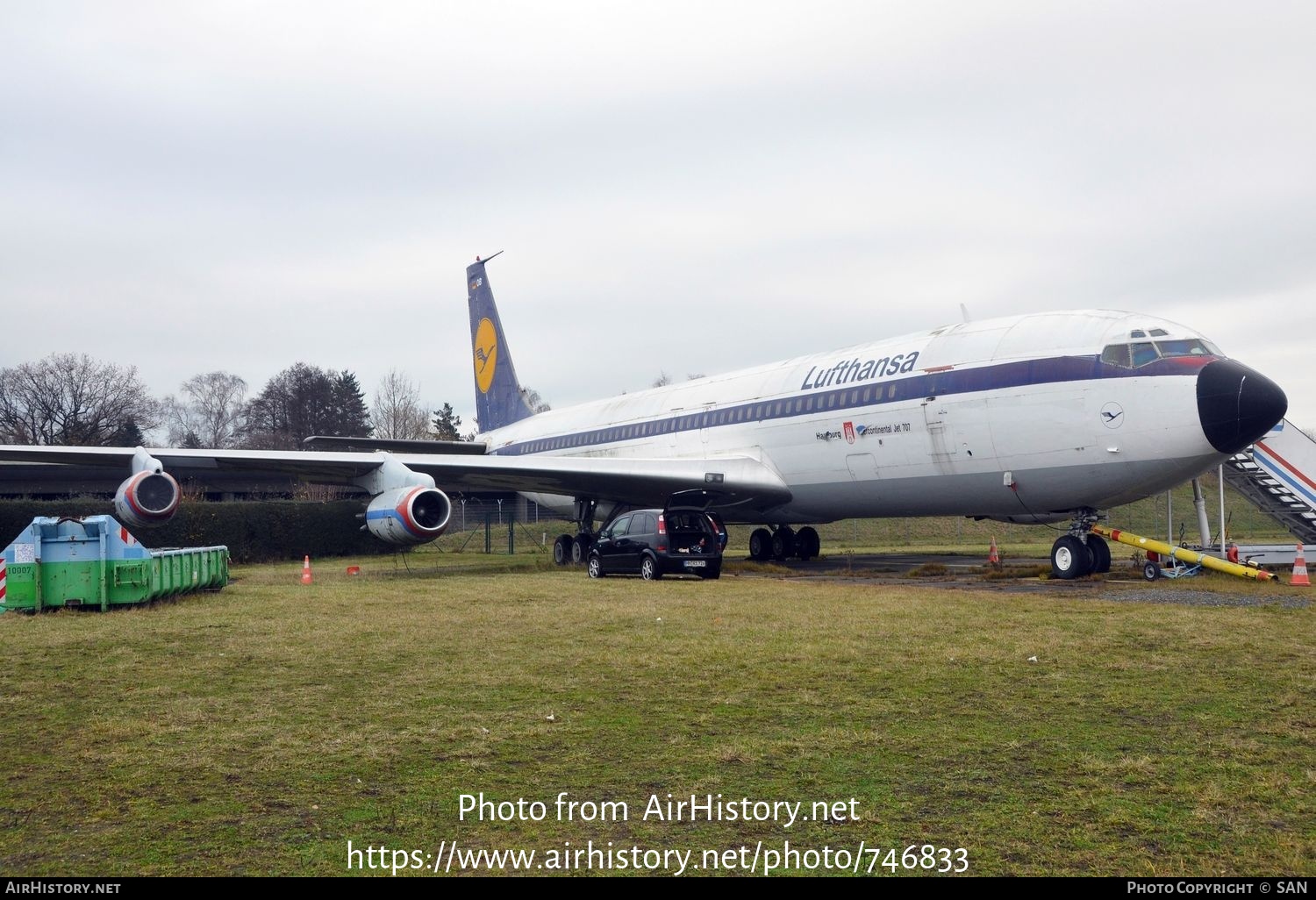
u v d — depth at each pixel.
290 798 5.78
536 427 33.59
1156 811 5.37
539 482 24.75
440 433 89.06
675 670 9.24
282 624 12.73
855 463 20.73
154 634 11.86
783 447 22.52
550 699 8.13
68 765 6.44
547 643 10.88
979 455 18.38
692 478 22.98
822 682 8.64
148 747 6.82
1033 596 15.15
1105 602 13.98
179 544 30.33
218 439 104.94
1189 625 11.34
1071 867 4.71
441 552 40.50
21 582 14.26
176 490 19.17
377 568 27.45
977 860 4.82
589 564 21.23
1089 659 9.41
